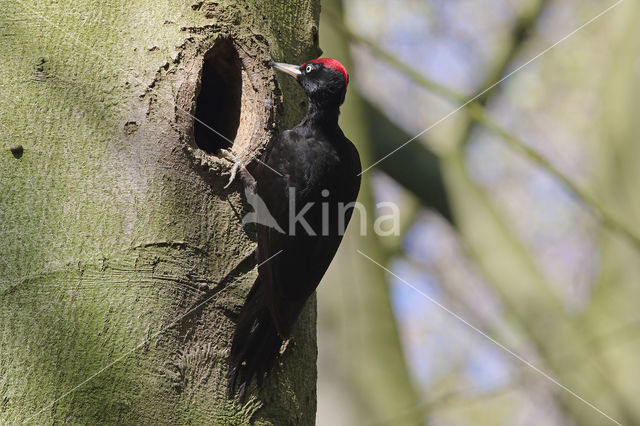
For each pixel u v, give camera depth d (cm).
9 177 677
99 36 728
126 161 705
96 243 678
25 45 709
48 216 674
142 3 754
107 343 660
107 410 646
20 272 657
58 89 704
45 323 650
